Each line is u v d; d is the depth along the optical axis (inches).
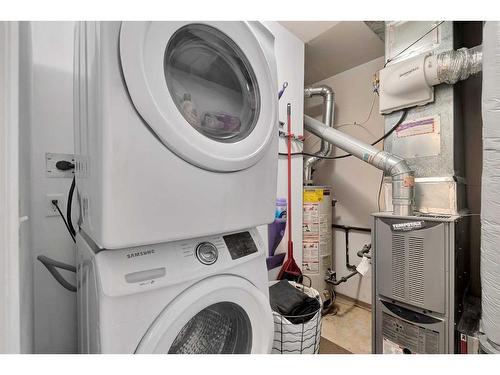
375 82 76.4
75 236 38.7
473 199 69.1
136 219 22.0
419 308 53.6
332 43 83.0
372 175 94.4
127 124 21.3
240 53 33.7
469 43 69.1
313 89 97.0
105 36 20.4
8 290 19.5
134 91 21.3
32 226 37.1
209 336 34.7
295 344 44.9
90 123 25.0
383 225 59.4
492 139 37.4
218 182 28.0
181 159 24.7
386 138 70.0
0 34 19.1
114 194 20.8
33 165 39.2
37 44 39.8
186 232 25.3
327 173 107.4
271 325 34.5
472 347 47.4
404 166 60.7
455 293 49.9
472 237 68.4
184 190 25.0
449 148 58.8
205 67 33.8
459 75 54.2
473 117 69.3
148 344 22.7
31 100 36.6
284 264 70.0
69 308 42.3
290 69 75.5
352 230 98.9
